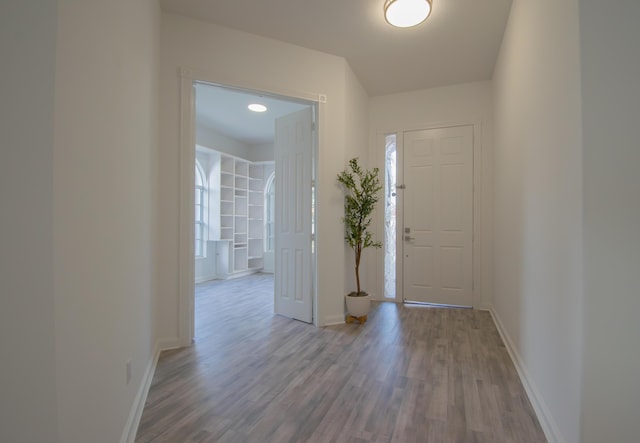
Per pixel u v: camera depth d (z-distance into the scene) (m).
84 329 1.13
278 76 3.26
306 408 1.92
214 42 2.98
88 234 1.16
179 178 2.84
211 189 6.24
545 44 1.80
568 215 1.45
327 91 3.52
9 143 0.88
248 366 2.48
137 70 1.87
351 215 3.69
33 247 0.91
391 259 4.61
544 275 1.83
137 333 1.90
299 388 2.15
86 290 1.14
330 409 1.91
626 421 1.26
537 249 1.98
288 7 2.77
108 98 1.36
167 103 2.80
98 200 1.25
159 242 2.77
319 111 3.47
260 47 3.18
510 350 2.74
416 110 4.44
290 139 3.81
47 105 0.93
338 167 3.60
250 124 5.89
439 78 4.09
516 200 2.58
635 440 1.25
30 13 0.91
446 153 4.31
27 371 0.90
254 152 7.42
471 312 4.02
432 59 3.62
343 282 3.64
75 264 1.06
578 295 1.34
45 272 0.92
